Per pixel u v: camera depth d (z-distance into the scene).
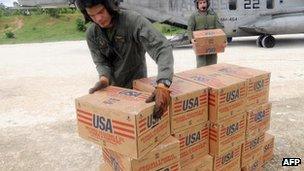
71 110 7.40
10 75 11.72
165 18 16.55
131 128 2.56
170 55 2.94
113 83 3.63
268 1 16.50
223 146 3.62
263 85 4.12
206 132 3.56
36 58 15.60
